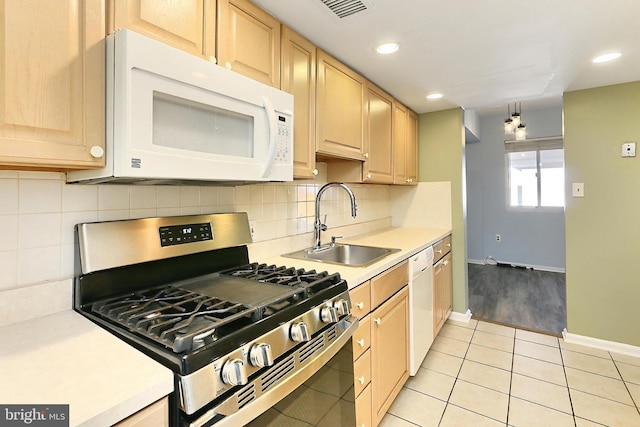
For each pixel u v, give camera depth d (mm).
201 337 771
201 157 1017
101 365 715
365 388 1526
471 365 2314
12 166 860
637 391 1989
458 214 3115
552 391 2002
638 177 2398
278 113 1300
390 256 1880
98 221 1128
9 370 694
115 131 838
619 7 1420
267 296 1104
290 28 1538
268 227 1826
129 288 1166
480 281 4508
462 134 3105
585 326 2605
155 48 882
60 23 767
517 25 1570
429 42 1736
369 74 2172
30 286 973
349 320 1322
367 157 2188
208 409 739
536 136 5078
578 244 2609
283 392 937
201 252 1405
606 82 2393
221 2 1161
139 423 634
